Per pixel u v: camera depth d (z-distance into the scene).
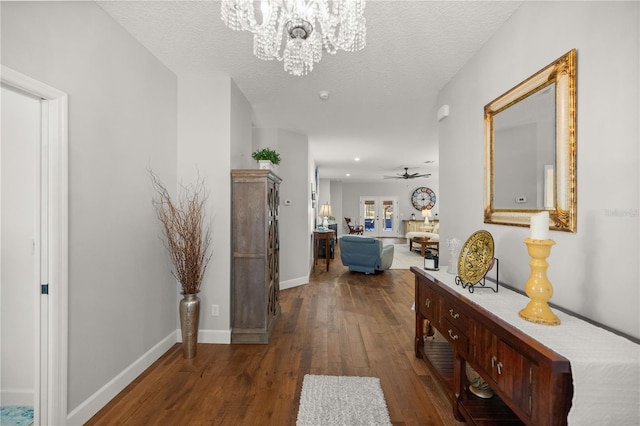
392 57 2.44
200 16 1.97
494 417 1.60
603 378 0.94
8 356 1.93
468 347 1.58
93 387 1.84
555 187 1.50
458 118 2.67
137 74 2.26
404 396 2.00
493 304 1.52
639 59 1.12
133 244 2.23
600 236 1.28
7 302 1.92
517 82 1.84
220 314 2.84
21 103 1.89
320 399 1.95
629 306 1.16
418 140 5.39
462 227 2.57
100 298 1.90
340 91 3.19
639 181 1.12
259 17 1.91
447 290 1.80
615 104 1.21
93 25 1.82
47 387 1.58
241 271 2.90
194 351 2.56
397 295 4.50
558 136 1.48
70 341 1.68
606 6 1.25
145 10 1.91
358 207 12.64
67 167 1.64
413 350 2.68
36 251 1.58
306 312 3.73
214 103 2.85
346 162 7.74
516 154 1.81
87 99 1.78
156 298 2.53
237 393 2.03
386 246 6.21
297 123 4.41
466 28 2.03
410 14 1.89
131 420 1.78
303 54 1.79
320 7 1.54
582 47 1.36
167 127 2.70
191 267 2.55
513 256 1.88
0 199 1.89
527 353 1.08
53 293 1.58
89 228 1.81
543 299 1.27
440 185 3.06
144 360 2.34
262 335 2.83
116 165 2.04
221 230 2.84
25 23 1.42
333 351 2.66
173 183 2.79
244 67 2.66
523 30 1.78
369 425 1.71
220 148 2.84
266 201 2.89
